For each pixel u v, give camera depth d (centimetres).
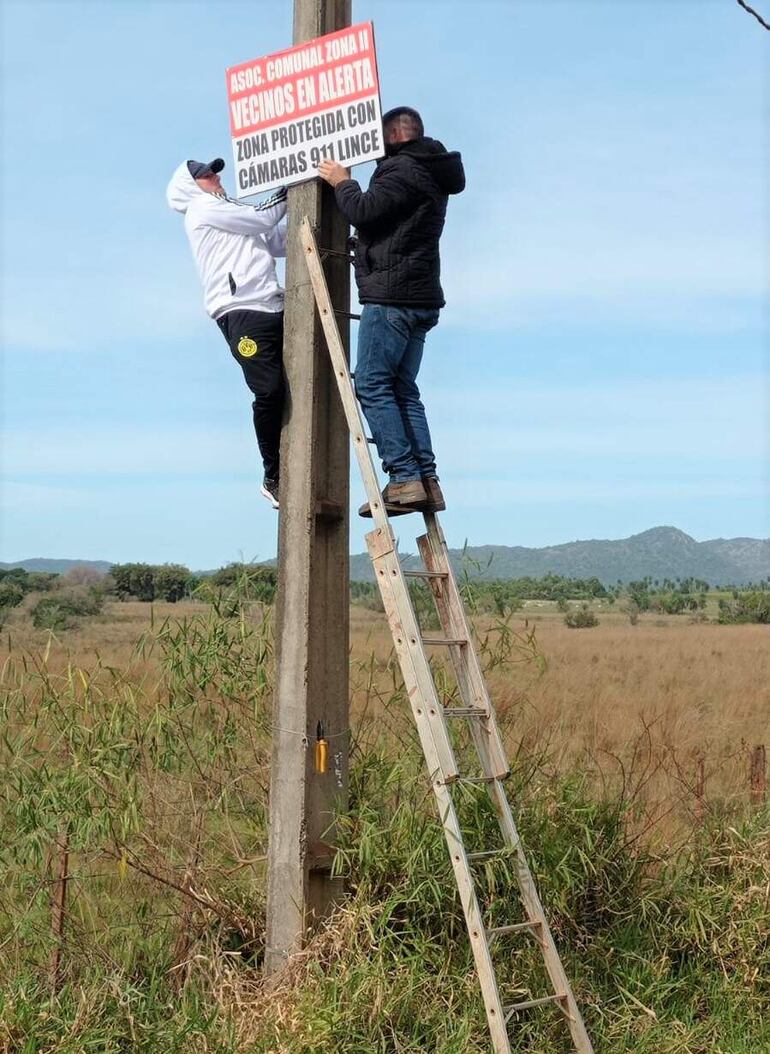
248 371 685
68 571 4519
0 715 676
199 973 650
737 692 2077
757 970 691
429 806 667
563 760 950
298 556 666
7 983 622
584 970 676
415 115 666
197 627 706
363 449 636
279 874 655
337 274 692
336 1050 562
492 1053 582
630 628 5606
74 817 651
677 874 755
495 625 735
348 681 679
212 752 704
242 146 704
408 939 632
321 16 686
